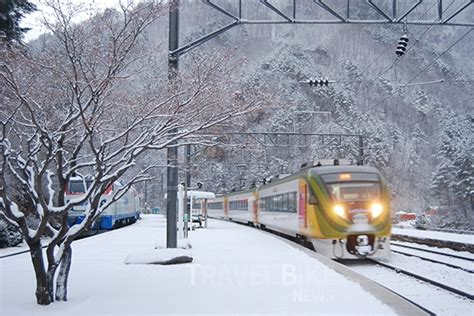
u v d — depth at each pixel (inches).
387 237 652.1
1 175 299.1
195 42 545.0
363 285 374.6
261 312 289.9
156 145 350.3
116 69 315.9
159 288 363.6
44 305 303.0
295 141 1941.4
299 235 801.6
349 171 673.6
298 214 775.7
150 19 332.5
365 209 649.0
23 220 302.5
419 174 3179.1
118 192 344.2
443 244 893.2
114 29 322.0
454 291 438.6
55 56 328.2
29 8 597.3
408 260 684.1
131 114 370.6
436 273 572.4
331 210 650.8
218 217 2260.1
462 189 2343.8
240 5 550.9
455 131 2800.2
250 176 2148.1
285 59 2188.7
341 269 454.3
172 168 596.4
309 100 2255.2
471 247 805.2
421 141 3289.9
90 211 323.9
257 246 706.2
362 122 2511.1
